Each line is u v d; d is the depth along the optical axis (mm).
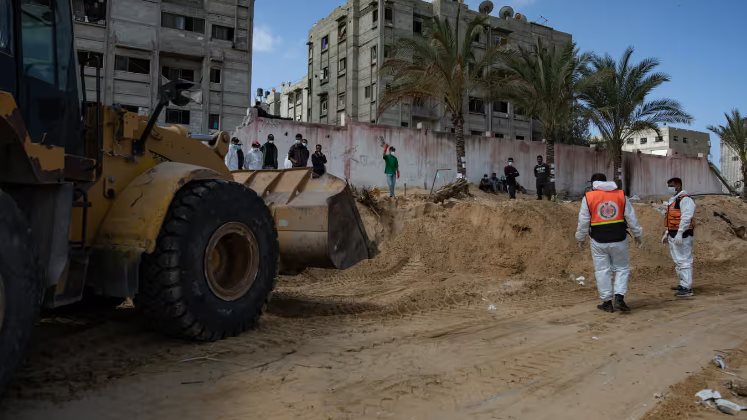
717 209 19875
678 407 3650
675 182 8750
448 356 4727
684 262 8508
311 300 7359
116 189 4559
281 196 6465
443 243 11461
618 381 4172
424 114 40156
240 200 5043
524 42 43750
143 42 33156
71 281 4008
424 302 7348
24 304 3029
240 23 36469
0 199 2906
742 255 14062
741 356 4953
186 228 4480
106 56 32094
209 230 4684
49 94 3789
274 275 5484
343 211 6312
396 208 13117
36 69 3684
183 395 3594
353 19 42594
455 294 7945
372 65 40844
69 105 3984
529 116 27125
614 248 7074
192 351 4516
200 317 4590
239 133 21250
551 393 3861
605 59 26422
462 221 12062
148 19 33375
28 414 3205
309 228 6109
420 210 12750
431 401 3633
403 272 10398
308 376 4047
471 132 40750
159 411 3328
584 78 25312
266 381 3910
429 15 41844
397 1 40469
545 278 9945
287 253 6250
